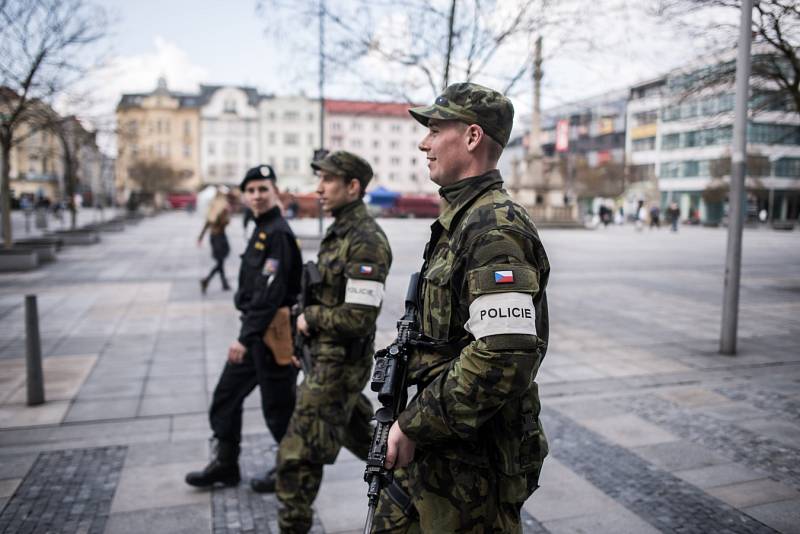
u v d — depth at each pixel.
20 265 13.55
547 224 35.81
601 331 7.84
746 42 6.22
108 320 8.27
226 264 14.95
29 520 3.08
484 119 1.69
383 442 1.63
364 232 2.80
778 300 10.35
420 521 1.73
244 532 2.99
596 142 62.69
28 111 14.19
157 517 3.12
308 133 73.44
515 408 1.68
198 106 72.31
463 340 1.64
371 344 2.93
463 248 1.59
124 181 65.44
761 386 5.46
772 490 3.42
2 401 4.95
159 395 5.15
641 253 19.36
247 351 3.30
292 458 2.76
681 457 3.88
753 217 48.41
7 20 12.19
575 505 3.26
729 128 11.81
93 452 3.96
